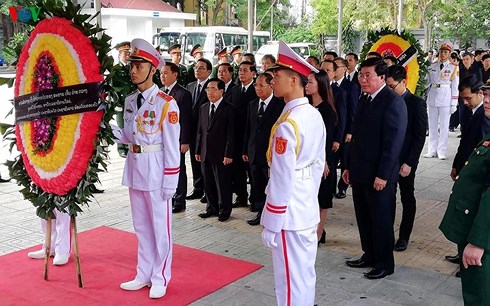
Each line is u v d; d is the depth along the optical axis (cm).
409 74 706
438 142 958
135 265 465
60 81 396
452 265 474
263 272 452
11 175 441
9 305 386
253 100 586
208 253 495
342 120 584
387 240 437
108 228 561
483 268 288
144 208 417
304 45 2195
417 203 674
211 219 602
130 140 417
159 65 417
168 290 415
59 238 458
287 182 306
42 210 418
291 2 3091
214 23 2397
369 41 763
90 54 385
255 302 396
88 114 387
